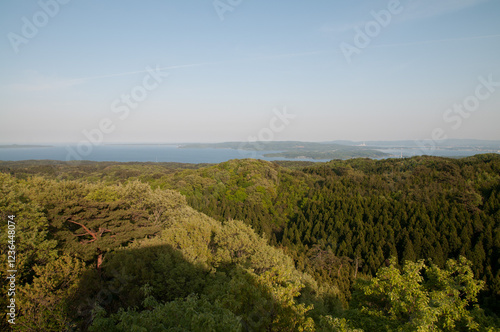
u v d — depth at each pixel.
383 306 13.34
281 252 26.42
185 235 21.91
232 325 8.63
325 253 38.34
